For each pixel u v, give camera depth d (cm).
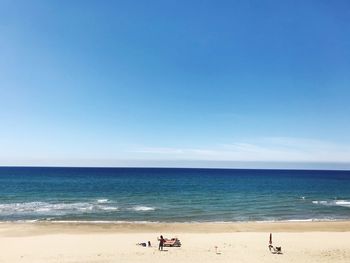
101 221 4466
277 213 5453
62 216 4888
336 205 6425
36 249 2738
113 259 2408
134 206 6019
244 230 3956
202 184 11969
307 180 15450
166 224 4272
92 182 12475
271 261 2406
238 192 8919
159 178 15925
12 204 6166
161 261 2358
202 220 4766
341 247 2917
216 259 2433
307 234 3591
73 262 2330
